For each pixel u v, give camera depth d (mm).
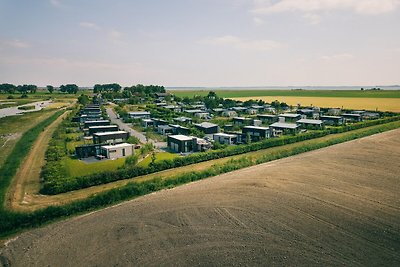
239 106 148500
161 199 33594
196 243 24453
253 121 92688
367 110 121750
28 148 59000
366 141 62344
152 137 74438
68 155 54906
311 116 112188
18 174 43188
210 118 111375
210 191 35500
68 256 23281
